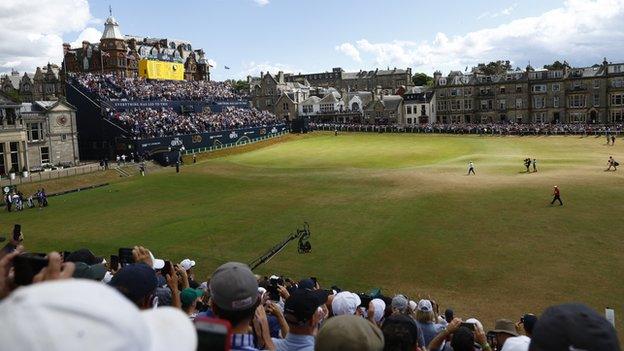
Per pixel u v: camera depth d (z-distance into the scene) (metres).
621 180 49.34
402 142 106.00
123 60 126.75
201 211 47.00
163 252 35.09
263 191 55.19
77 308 2.64
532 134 108.62
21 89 148.50
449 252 32.50
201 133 96.06
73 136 83.62
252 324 7.31
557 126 112.06
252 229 40.06
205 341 3.97
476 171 60.62
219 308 5.59
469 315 24.25
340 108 162.62
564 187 47.00
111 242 37.81
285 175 65.06
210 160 88.06
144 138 85.75
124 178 69.94
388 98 155.50
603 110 127.62
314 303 6.98
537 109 137.00
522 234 34.94
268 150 101.25
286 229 39.66
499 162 69.00
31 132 78.00
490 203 42.88
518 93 138.38
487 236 34.94
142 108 99.62
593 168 58.84
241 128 107.00
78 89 92.50
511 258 30.94
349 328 4.75
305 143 110.50
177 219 44.16
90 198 56.38
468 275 28.98
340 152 93.81
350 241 35.81
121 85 103.81
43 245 37.72
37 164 78.62
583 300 25.11
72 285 2.83
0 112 69.50
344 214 42.91
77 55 131.12
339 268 31.06
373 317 11.03
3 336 2.51
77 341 2.55
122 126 88.69
